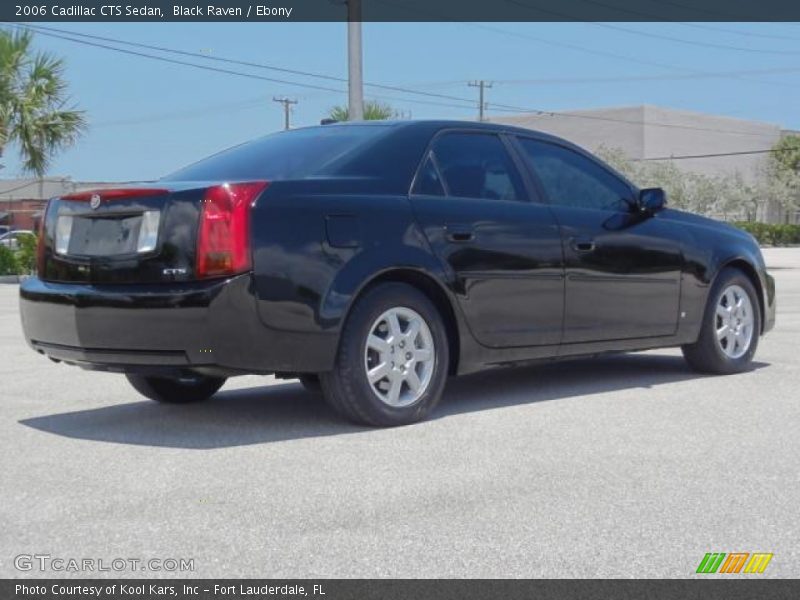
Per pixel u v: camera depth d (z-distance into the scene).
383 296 5.48
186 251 5.10
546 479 4.54
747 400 6.39
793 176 63.44
